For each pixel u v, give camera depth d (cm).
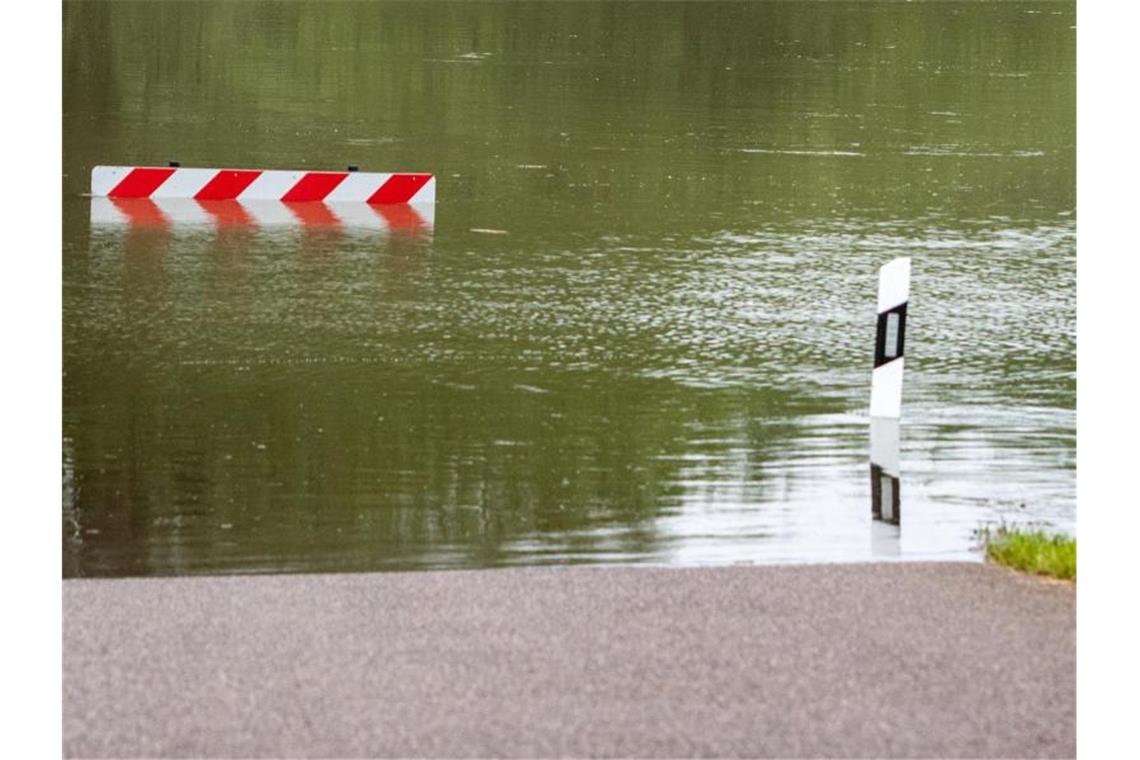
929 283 5450
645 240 5978
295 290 5056
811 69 11006
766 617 2297
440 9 13900
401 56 11250
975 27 13150
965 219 6544
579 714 1953
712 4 14525
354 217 6272
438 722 1928
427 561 2827
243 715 1948
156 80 9856
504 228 6125
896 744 1889
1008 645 2194
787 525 3059
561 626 2247
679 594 2391
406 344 4475
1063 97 9956
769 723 1939
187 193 6531
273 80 10031
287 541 2938
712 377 4228
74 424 3684
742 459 3519
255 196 6562
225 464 3422
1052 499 3266
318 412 3819
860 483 3359
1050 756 1869
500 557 2853
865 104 9556
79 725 1919
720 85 10219
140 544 2920
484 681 2052
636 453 3541
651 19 13538
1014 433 3778
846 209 6669
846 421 3853
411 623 2252
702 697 2009
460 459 3478
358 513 3114
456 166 7394
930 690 2041
